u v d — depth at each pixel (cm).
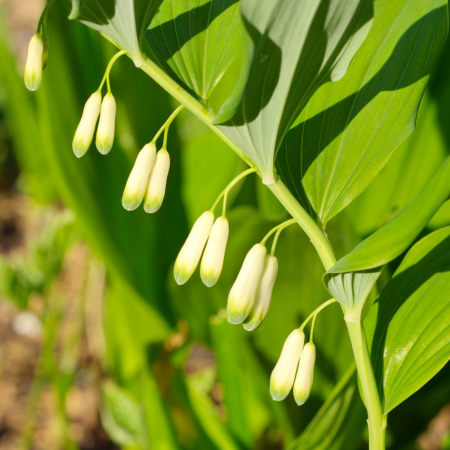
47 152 58
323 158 43
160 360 59
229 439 57
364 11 39
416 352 43
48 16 54
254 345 54
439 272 44
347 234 50
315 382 54
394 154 57
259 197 62
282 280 52
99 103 42
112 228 64
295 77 39
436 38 42
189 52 42
